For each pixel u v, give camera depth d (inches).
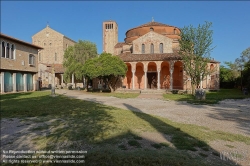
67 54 1877.5
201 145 248.4
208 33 1009.5
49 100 803.4
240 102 779.4
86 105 651.5
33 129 334.3
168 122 386.0
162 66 1636.3
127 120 398.3
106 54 1318.9
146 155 212.8
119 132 306.0
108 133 301.0
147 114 483.2
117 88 1523.1
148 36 1615.4
